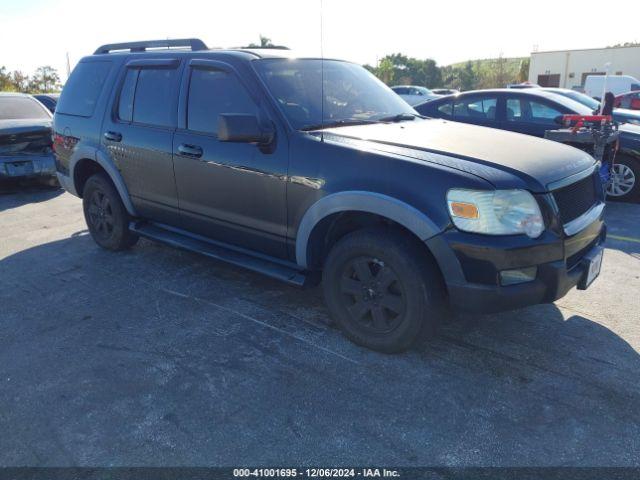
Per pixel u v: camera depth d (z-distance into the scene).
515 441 2.48
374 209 2.98
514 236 2.75
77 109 5.13
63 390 2.94
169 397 2.86
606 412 2.68
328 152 3.22
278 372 3.08
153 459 2.41
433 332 3.09
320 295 4.14
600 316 3.72
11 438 2.57
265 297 4.12
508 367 3.09
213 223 4.04
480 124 7.97
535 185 2.81
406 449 2.44
